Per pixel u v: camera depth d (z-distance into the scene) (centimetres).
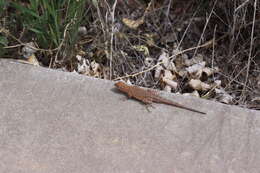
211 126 144
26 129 141
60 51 155
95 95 147
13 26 157
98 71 158
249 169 138
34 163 136
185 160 139
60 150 138
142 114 145
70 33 154
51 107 144
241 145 142
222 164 139
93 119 143
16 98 145
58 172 135
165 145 141
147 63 160
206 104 148
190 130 143
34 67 151
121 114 145
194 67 159
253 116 147
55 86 148
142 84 156
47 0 149
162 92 150
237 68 159
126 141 141
